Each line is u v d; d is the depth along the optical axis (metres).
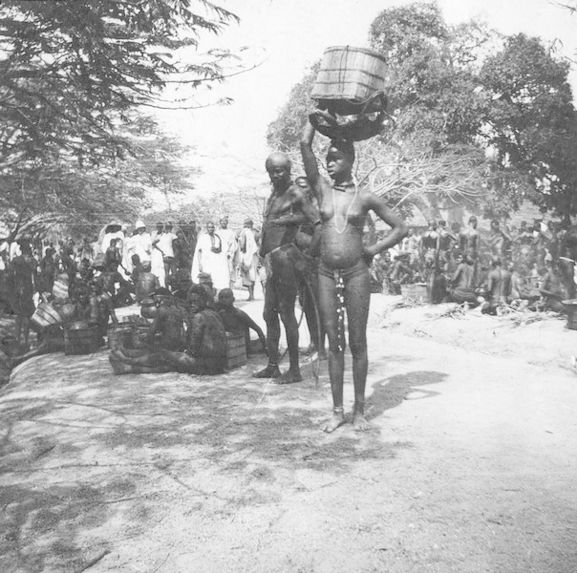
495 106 14.84
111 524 3.41
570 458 4.25
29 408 5.91
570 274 10.52
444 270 14.38
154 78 4.00
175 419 5.31
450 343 9.58
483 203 16.67
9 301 10.73
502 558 2.96
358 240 4.85
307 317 7.75
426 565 2.91
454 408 5.49
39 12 3.40
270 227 6.40
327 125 4.85
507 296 11.38
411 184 16.11
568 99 14.59
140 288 13.95
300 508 3.53
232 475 4.02
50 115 4.00
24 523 3.46
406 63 15.16
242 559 3.01
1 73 3.74
